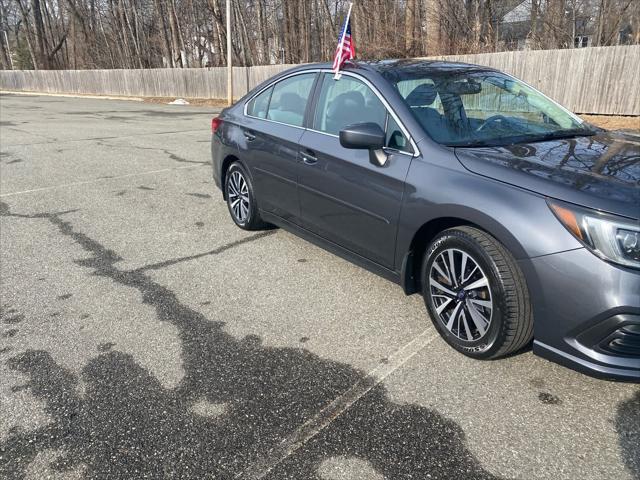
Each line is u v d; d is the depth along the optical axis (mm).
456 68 3988
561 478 2162
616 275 2311
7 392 2811
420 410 2590
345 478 2186
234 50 31469
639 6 15453
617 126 11883
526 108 3844
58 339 3340
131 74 30359
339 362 3025
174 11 34656
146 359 3100
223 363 3043
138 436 2459
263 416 2578
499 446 2342
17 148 10516
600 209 2385
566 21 17016
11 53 57281
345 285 4062
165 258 4676
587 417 2512
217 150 5457
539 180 2635
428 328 3385
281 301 3812
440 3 17703
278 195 4492
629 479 2148
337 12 27844
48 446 2414
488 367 2918
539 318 2588
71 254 4801
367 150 3461
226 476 2213
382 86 3549
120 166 8656
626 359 2402
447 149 3092
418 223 3084
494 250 2695
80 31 44531
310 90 4211
